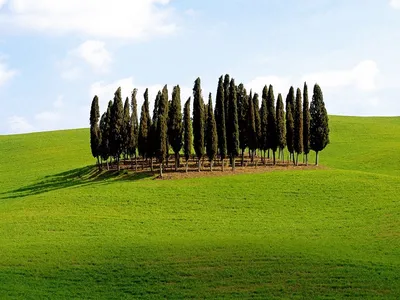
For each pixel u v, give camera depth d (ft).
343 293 135.74
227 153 287.48
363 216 206.18
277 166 302.25
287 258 159.74
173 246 174.81
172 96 285.23
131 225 203.10
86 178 298.35
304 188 243.40
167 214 216.13
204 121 300.81
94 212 221.46
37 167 382.63
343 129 493.36
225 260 160.35
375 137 455.22
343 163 358.64
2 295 139.85
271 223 202.18
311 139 305.53
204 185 251.80
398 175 309.42
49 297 139.03
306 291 138.00
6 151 451.94
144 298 138.10
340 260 156.46
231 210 219.20
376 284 139.54
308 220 204.64
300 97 309.01
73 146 462.19
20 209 231.50
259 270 151.84
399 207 213.46
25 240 187.93
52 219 213.05
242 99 315.58
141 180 268.00
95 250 173.47
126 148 309.01
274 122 309.83
